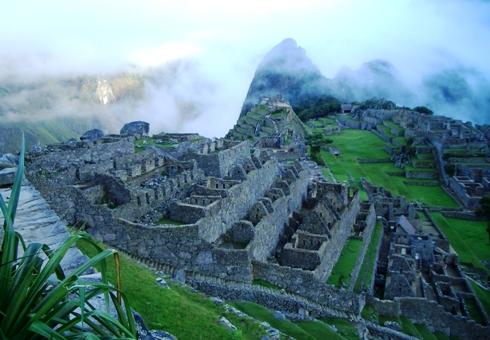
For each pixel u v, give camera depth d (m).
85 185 42.59
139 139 65.88
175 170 54.12
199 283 41.12
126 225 39.84
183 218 45.06
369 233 80.00
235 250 42.94
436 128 173.00
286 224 61.66
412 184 143.38
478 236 106.44
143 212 44.66
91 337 9.80
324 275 53.22
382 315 57.12
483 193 126.25
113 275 29.28
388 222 92.12
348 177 121.00
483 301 71.00
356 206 80.94
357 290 56.41
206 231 43.88
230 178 58.53
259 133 143.62
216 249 42.38
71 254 18.67
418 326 60.09
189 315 26.84
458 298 70.25
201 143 63.59
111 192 43.22
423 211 114.62
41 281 10.27
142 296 27.55
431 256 81.31
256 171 60.72
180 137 68.50
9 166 33.84
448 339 60.06
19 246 18.52
